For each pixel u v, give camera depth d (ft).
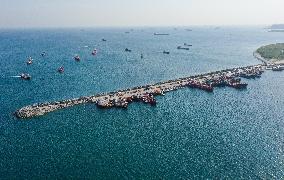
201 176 269.64
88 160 295.48
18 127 376.27
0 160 297.33
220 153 310.04
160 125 382.63
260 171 277.64
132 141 336.29
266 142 335.06
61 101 468.75
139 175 270.67
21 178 267.80
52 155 305.94
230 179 265.34
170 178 266.36
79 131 362.74
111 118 405.59
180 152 311.47
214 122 393.50
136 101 478.59
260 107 456.04
